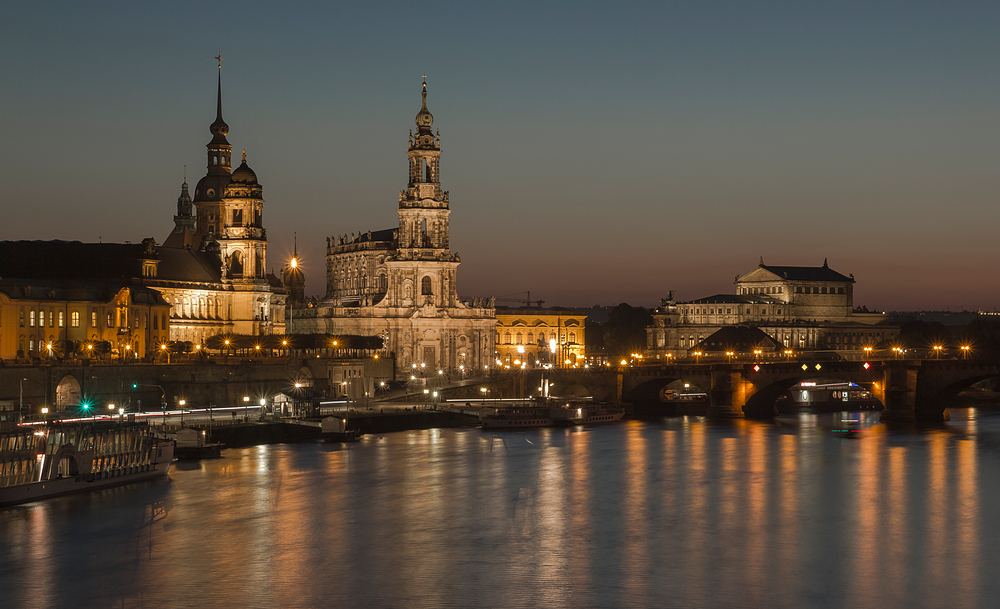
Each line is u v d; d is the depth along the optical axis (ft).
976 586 339.16
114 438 482.69
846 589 336.90
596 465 550.77
